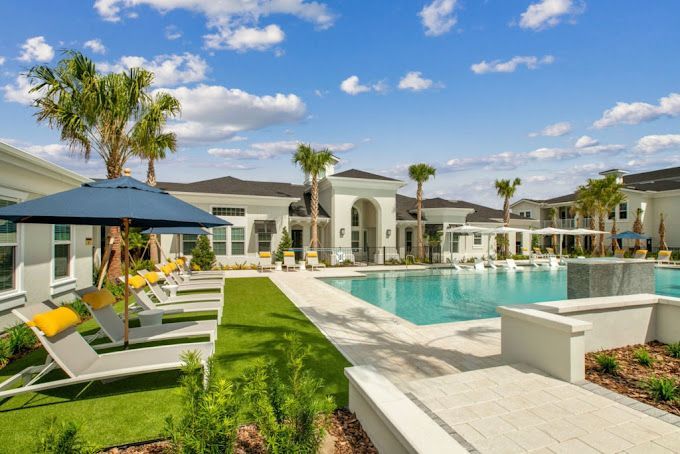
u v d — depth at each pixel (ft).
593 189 113.29
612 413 13.20
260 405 10.03
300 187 118.93
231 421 9.03
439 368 19.83
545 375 16.69
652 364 18.60
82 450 8.47
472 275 77.51
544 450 10.91
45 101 41.91
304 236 103.71
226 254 84.12
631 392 15.10
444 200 118.42
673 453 10.72
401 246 115.34
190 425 9.07
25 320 15.20
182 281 47.47
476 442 11.34
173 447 9.14
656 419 12.77
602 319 21.16
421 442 8.96
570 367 15.79
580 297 29.94
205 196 82.28
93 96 41.68
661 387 14.55
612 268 30.14
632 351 20.99
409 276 75.31
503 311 19.57
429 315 40.96
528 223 138.51
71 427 8.28
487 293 56.75
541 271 84.53
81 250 45.32
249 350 22.74
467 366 20.13
